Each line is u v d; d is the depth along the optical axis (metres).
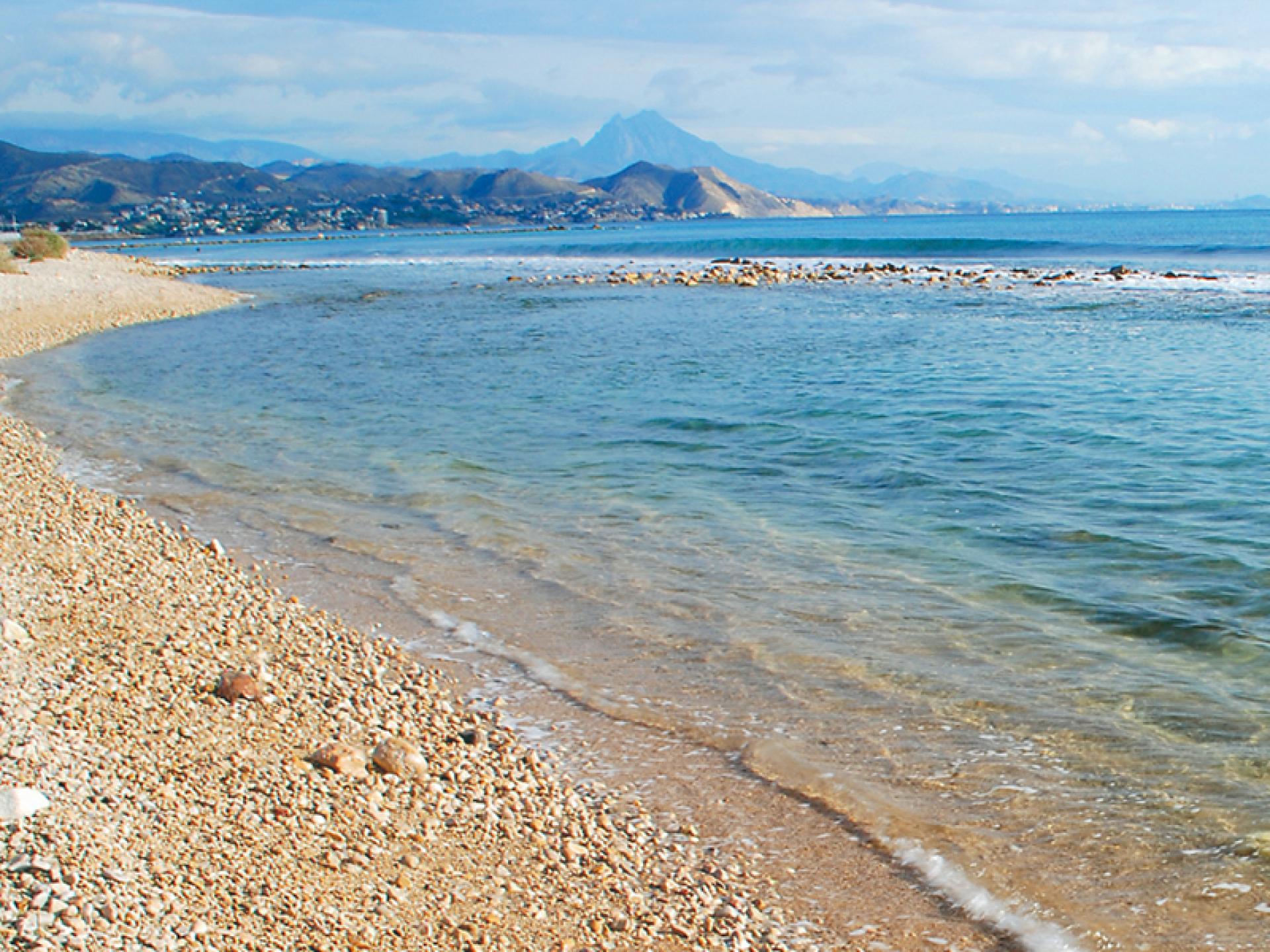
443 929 5.14
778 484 15.73
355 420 21.14
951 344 30.44
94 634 8.85
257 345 33.72
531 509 14.52
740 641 9.75
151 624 9.37
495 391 24.27
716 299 46.94
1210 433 17.78
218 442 19.09
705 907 5.79
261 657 8.89
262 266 84.06
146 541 12.47
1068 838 6.47
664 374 26.16
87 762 6.10
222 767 6.49
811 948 5.48
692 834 6.63
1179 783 7.05
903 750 7.66
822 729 8.04
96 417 21.59
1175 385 22.59
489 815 6.55
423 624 10.33
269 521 13.95
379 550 12.71
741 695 8.67
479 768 7.29
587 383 25.06
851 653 9.41
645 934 5.43
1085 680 8.73
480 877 5.77
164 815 5.62
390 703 8.31
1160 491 14.41
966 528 13.20
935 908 5.86
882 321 36.75
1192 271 53.72
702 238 141.38
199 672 8.25
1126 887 5.96
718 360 28.42
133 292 47.25
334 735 7.41
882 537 12.91
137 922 4.43
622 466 16.98
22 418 21.39
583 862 6.15
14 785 5.50
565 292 53.47
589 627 10.20
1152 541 12.28
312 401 23.42
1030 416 19.80
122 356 31.47
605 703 8.59
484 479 16.28
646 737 7.99
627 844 6.46
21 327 36.38
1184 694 8.40
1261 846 6.27
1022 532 12.94
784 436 18.86
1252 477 14.90
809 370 26.23
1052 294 44.34
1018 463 16.33
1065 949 5.47
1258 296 40.94
